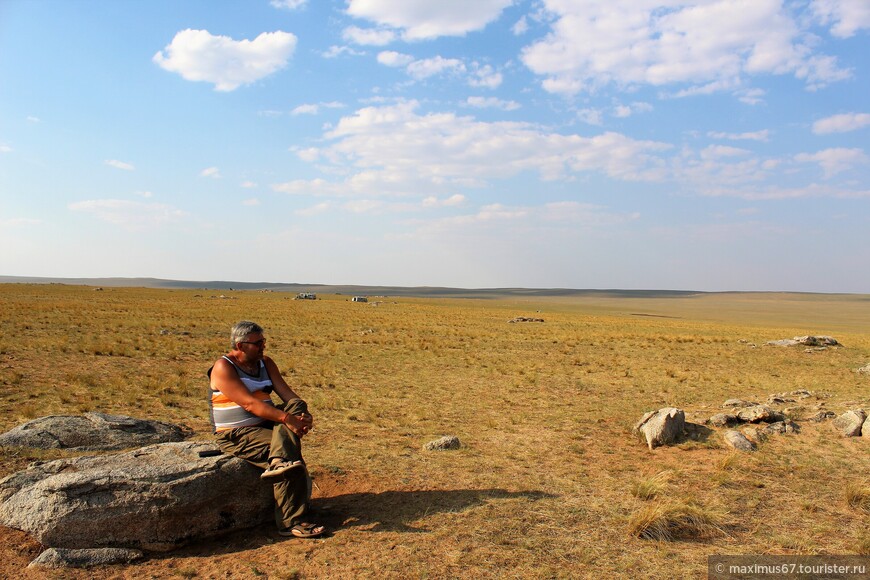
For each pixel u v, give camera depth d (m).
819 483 7.45
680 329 54.28
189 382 16.30
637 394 16.00
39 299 61.19
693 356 28.45
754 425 10.50
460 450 9.07
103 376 16.45
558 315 80.38
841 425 10.22
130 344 25.09
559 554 5.10
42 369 17.06
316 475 7.46
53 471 5.63
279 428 5.57
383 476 7.46
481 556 5.00
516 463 8.31
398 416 12.19
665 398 15.29
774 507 6.52
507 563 4.88
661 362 25.44
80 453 8.11
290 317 50.00
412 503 6.38
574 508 6.31
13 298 60.47
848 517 6.23
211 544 5.39
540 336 38.88
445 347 30.14
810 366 25.20
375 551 5.09
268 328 38.62
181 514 5.23
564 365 23.36
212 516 5.43
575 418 12.02
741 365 25.00
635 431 10.23
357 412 12.57
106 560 4.90
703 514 5.98
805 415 11.27
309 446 9.21
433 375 19.50
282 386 6.16
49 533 4.98
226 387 5.68
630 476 7.69
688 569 4.87
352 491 6.85
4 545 5.16
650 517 5.61
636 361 25.61
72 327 31.36
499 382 18.02
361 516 5.98
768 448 9.22
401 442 9.63
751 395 16.03
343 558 4.96
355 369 20.69
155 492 5.14
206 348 25.20
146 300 71.12
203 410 12.44
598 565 4.90
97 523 5.02
